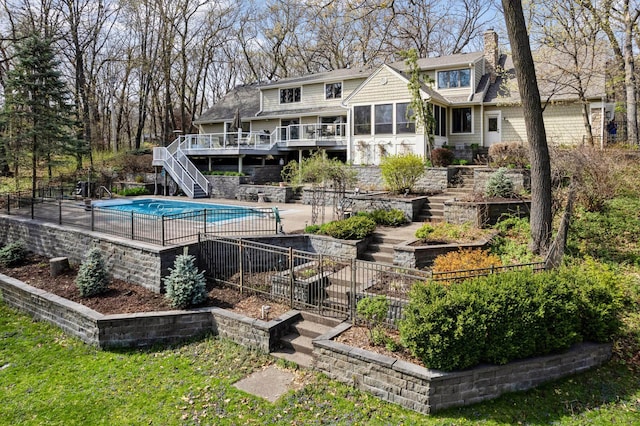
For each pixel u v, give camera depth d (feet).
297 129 82.94
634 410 17.15
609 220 31.55
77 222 42.34
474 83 71.56
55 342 26.66
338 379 19.97
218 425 17.24
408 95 66.08
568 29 50.70
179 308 26.89
